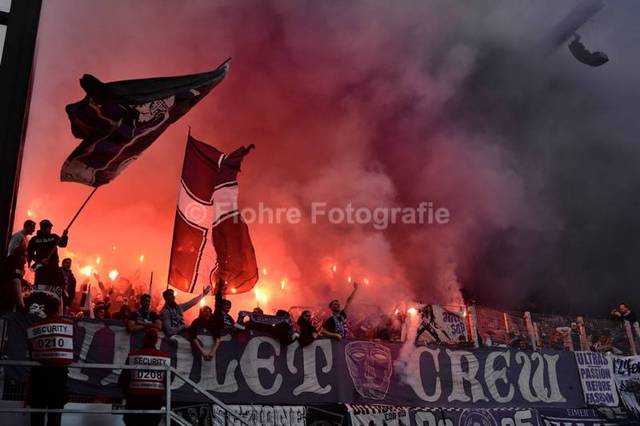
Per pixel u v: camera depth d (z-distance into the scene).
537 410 11.21
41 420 7.01
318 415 9.55
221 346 9.36
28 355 7.94
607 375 12.20
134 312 9.15
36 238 8.92
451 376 10.78
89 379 8.37
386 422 9.91
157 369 7.50
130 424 7.58
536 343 12.45
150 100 9.45
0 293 8.21
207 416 8.91
